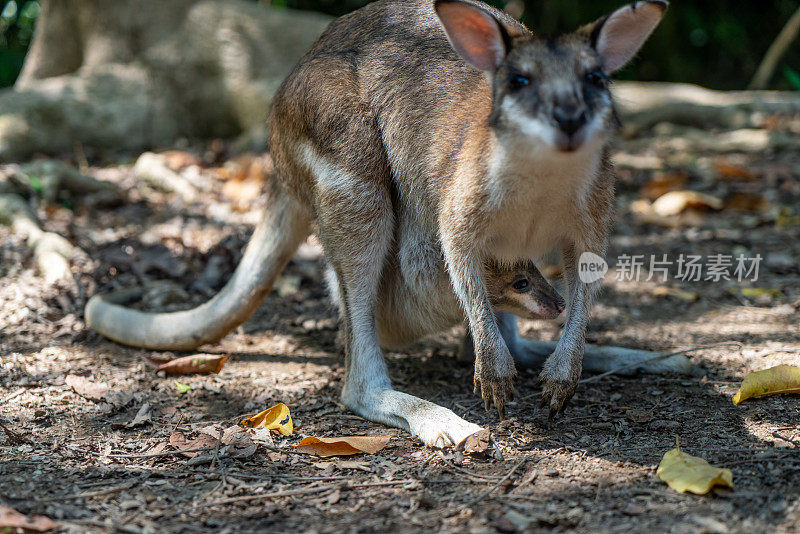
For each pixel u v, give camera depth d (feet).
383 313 17.01
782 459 12.75
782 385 15.19
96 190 28.25
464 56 13.58
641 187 30.76
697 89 41.19
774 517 11.05
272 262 17.79
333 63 16.25
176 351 18.44
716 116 38.81
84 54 36.19
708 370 16.94
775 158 33.88
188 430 14.40
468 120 14.47
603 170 14.15
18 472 12.70
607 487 12.14
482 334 14.20
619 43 13.51
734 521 11.00
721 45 53.26
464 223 14.12
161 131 35.01
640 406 15.31
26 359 17.51
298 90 16.61
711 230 26.76
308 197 16.89
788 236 25.93
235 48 35.45
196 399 16.02
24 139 31.89
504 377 14.01
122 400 15.56
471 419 15.07
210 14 35.58
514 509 11.56
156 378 17.02
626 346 18.57
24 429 14.40
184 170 31.09
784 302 20.94
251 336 19.71
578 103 12.29
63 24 36.17
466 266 14.33
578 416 14.97
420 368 17.97
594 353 17.39
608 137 13.14
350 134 15.83
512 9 48.55
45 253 22.18
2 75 42.80
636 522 11.07
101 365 17.48
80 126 33.27
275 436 14.35
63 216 25.90
